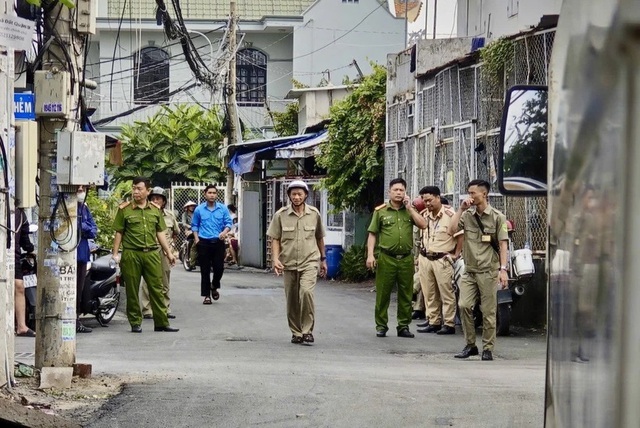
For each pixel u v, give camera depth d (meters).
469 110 19.97
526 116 4.92
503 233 12.54
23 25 7.95
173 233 19.16
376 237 15.81
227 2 50.56
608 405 2.52
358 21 49.47
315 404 9.10
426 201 15.87
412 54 24.23
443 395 9.55
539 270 16.23
